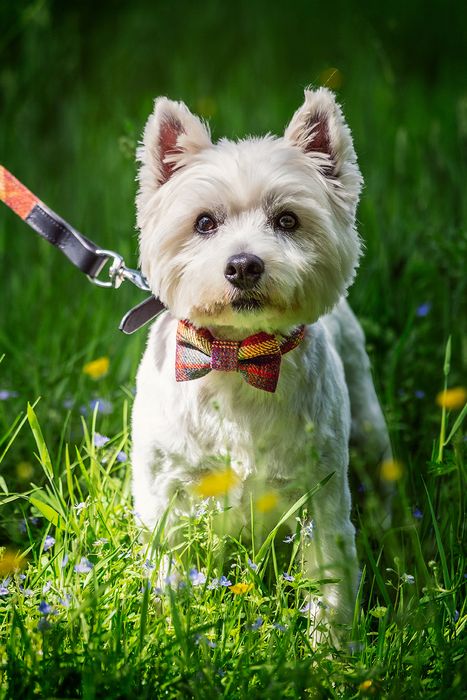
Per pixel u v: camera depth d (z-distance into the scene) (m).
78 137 7.00
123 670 2.42
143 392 3.18
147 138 3.02
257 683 2.49
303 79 8.75
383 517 3.75
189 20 9.72
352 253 3.06
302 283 2.86
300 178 2.93
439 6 10.02
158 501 3.09
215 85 8.81
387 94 7.78
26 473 3.60
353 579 3.02
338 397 3.17
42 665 2.44
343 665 2.63
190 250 2.93
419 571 3.26
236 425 3.00
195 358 2.98
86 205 6.01
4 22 7.55
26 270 5.55
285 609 2.71
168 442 3.04
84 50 8.95
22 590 2.69
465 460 3.40
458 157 6.34
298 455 3.03
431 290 5.05
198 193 2.91
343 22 9.56
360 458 3.96
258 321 2.83
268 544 2.87
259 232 2.84
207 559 2.84
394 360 4.20
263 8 9.91
